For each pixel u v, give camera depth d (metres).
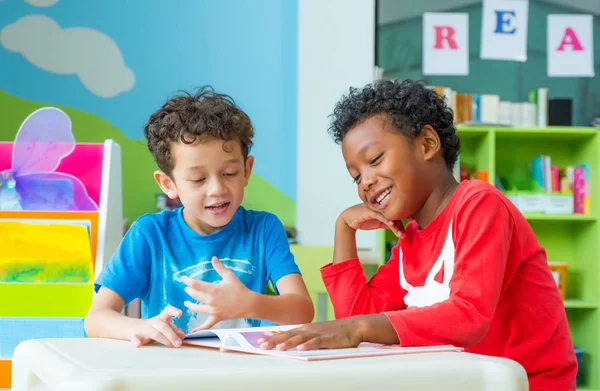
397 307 1.31
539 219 3.21
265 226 1.35
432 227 1.15
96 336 1.07
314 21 3.09
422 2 3.27
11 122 3.06
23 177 1.79
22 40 3.08
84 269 1.68
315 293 2.73
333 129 1.26
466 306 0.92
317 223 3.07
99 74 3.10
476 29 3.29
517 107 3.20
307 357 0.68
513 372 0.65
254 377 0.62
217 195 1.18
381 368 0.64
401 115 1.12
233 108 1.25
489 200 1.04
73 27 3.10
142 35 3.13
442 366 0.65
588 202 3.17
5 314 1.65
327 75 3.09
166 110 1.23
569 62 3.33
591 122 3.31
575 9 3.34
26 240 1.65
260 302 1.04
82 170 1.81
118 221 1.87
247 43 3.17
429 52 3.26
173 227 1.32
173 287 1.27
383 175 1.12
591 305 3.04
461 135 3.19
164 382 0.60
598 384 3.05
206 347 0.82
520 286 1.12
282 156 3.15
